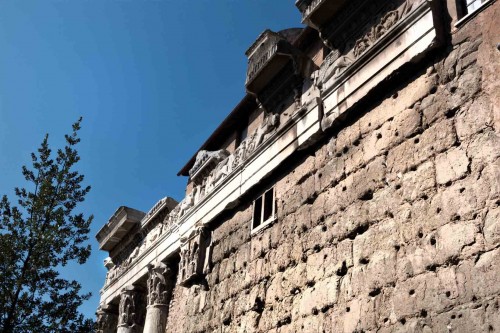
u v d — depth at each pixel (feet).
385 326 24.26
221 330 38.22
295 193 35.32
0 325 41.45
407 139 27.04
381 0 32.37
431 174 24.85
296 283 31.86
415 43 27.68
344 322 26.78
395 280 24.64
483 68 24.39
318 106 34.47
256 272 36.47
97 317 72.64
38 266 43.96
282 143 37.70
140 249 68.59
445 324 21.49
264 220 38.24
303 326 29.81
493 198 21.66
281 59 39.93
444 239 22.97
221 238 44.04
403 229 25.25
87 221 48.19
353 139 31.07
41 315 43.80
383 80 29.12
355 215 28.71
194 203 53.42
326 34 36.06
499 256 20.56
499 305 19.88
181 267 47.83
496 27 24.47
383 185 27.58
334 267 28.91
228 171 47.01
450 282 21.99
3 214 45.39
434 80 26.66
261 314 34.40
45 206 46.62
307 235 32.40
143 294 65.92
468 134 23.88
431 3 27.66
